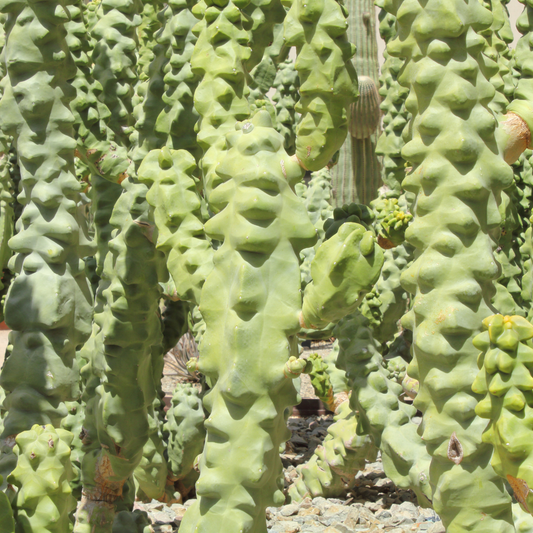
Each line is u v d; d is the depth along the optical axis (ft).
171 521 8.23
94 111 6.31
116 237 5.89
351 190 15.52
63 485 4.69
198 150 5.74
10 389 5.46
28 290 5.42
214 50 4.77
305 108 4.26
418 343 3.87
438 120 3.83
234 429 4.00
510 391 3.16
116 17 6.74
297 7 4.27
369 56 16.38
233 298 4.02
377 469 10.53
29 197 5.57
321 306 3.88
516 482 3.19
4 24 5.67
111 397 5.98
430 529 7.23
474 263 3.81
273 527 8.04
